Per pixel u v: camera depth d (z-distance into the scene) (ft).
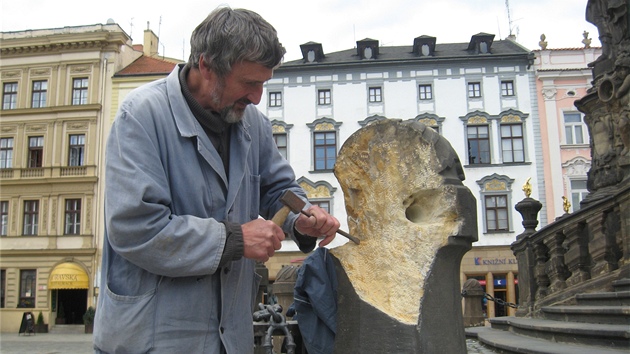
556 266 20.79
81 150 90.89
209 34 5.20
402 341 6.46
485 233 82.07
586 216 19.63
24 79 93.25
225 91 5.38
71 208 88.94
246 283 5.95
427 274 6.73
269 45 5.20
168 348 5.18
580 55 86.63
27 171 90.43
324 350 7.73
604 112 22.72
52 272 86.38
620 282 17.38
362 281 7.11
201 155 5.57
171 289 5.29
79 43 91.86
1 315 86.74
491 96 86.74
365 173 7.54
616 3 21.21
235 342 5.59
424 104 87.61
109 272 5.46
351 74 88.99
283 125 88.22
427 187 7.09
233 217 5.79
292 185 6.96
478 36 90.22
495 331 21.95
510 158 85.25
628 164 20.39
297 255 81.25
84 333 83.71
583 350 13.07
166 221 5.08
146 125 5.37
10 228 89.20
